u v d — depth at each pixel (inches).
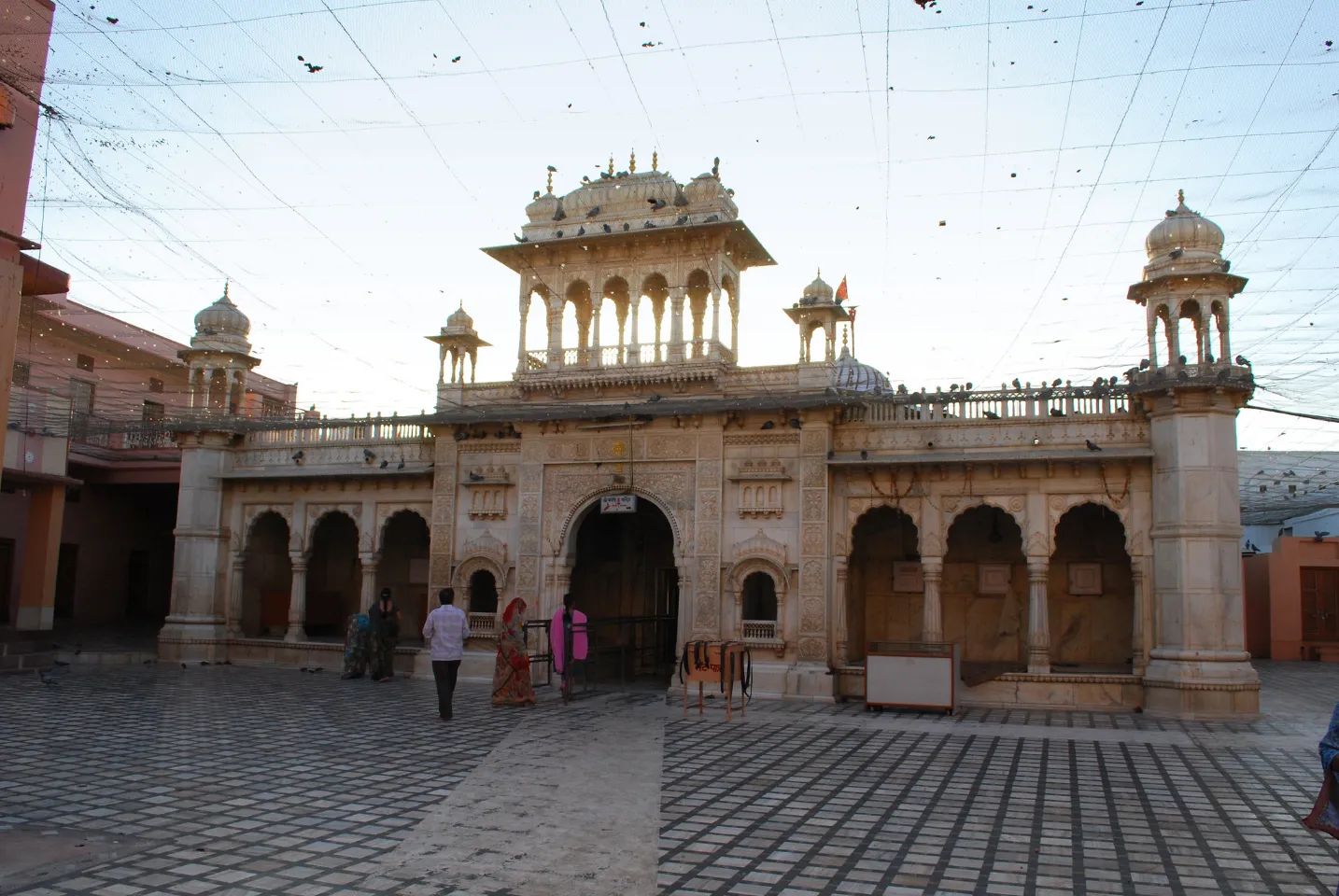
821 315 631.8
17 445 748.0
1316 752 410.9
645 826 279.1
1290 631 924.0
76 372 956.6
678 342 652.1
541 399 682.8
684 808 300.7
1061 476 585.0
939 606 599.2
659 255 666.8
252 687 601.3
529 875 233.9
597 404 663.1
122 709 492.7
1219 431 548.7
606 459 657.0
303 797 307.3
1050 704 565.9
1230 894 225.0
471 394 707.4
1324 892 226.5
